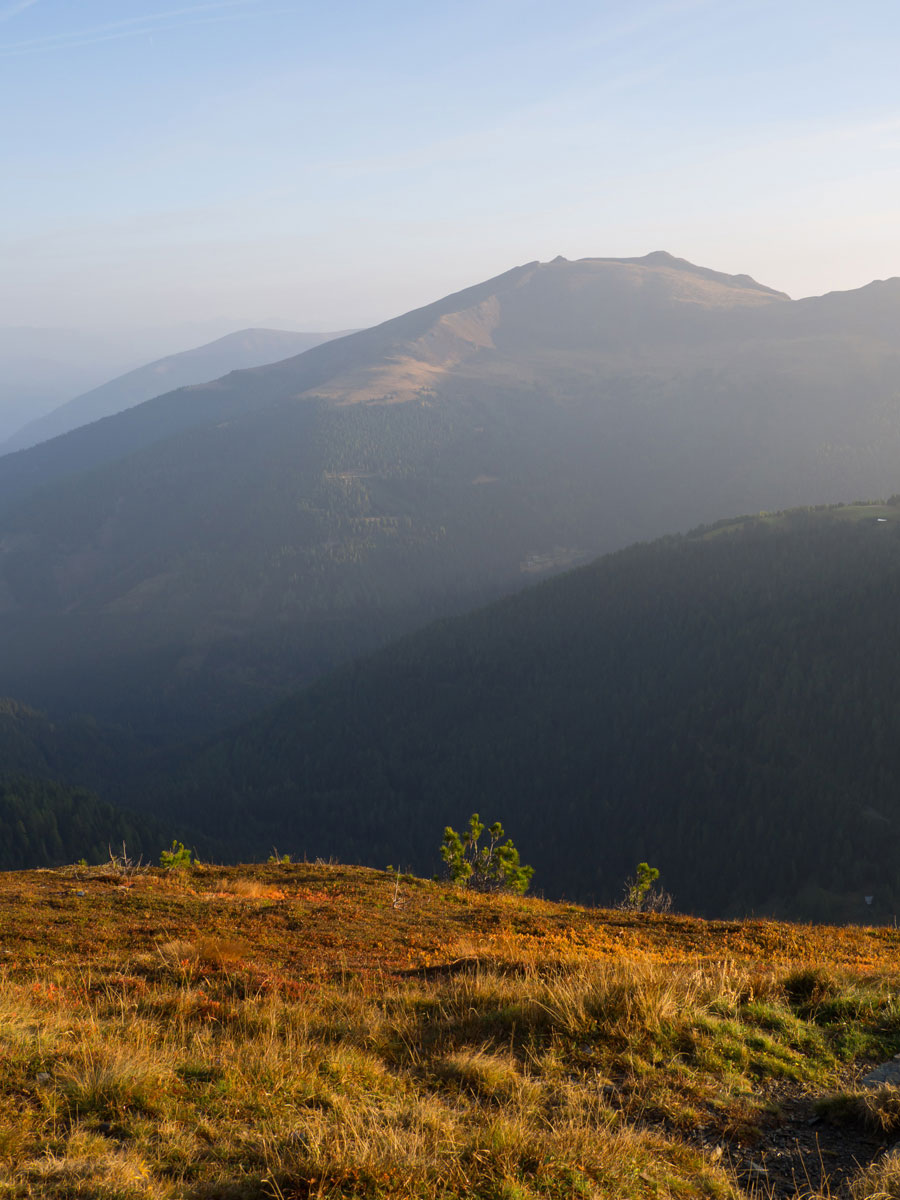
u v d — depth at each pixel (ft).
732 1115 20.53
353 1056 23.56
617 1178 17.24
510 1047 24.77
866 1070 23.38
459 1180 16.71
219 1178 16.48
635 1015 25.59
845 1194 17.02
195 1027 26.30
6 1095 19.61
